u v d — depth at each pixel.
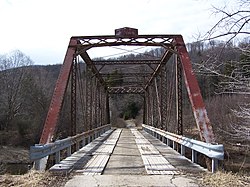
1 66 73.81
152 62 29.23
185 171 10.48
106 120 50.16
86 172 10.29
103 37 18.78
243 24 7.64
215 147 9.68
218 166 10.58
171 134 18.59
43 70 94.75
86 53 23.00
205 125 13.35
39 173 9.95
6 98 69.06
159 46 18.64
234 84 9.68
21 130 57.22
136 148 18.88
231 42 8.06
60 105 15.03
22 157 42.41
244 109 11.88
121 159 13.66
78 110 32.38
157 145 20.81
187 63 16.84
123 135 33.66
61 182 8.88
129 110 96.94
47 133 13.84
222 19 7.71
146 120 48.53
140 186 8.35
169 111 23.09
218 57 8.57
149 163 12.23
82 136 18.97
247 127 12.25
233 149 20.03
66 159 13.40
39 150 9.66
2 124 63.19
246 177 9.53
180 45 17.83
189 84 15.16
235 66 9.14
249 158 19.06
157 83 33.12
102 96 43.78
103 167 11.27
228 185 8.51
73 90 18.91
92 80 30.48
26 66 75.88
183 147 14.84
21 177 9.54
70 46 18.23
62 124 36.78
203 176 9.63
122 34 18.81
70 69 17.25
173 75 21.20
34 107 65.62
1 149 45.75
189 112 40.00
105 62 29.67
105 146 19.89
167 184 8.59
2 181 8.97
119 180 9.09
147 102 46.84
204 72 9.05
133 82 49.69
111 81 47.56
